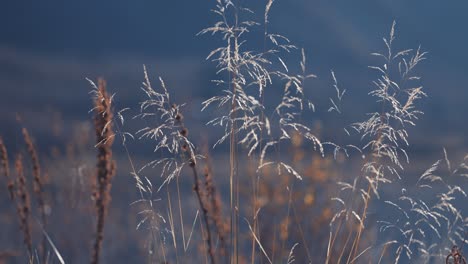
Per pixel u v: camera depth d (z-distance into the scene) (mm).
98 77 5438
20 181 6125
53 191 7262
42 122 27672
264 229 6895
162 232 5797
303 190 7484
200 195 5863
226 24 5293
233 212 5734
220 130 27141
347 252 6426
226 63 5273
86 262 7227
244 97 5254
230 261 5574
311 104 5418
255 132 5547
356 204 6086
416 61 5457
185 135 5348
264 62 5328
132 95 31062
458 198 12609
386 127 5426
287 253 6684
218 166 22938
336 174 7590
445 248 5957
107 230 8836
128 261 8312
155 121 5328
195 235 7387
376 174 5488
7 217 7879
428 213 5688
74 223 7191
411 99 5391
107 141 5383
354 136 22672
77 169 6934
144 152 22219
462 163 5707
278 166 5375
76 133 7801
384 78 5473
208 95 35531
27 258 6367
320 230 7121
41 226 6031
